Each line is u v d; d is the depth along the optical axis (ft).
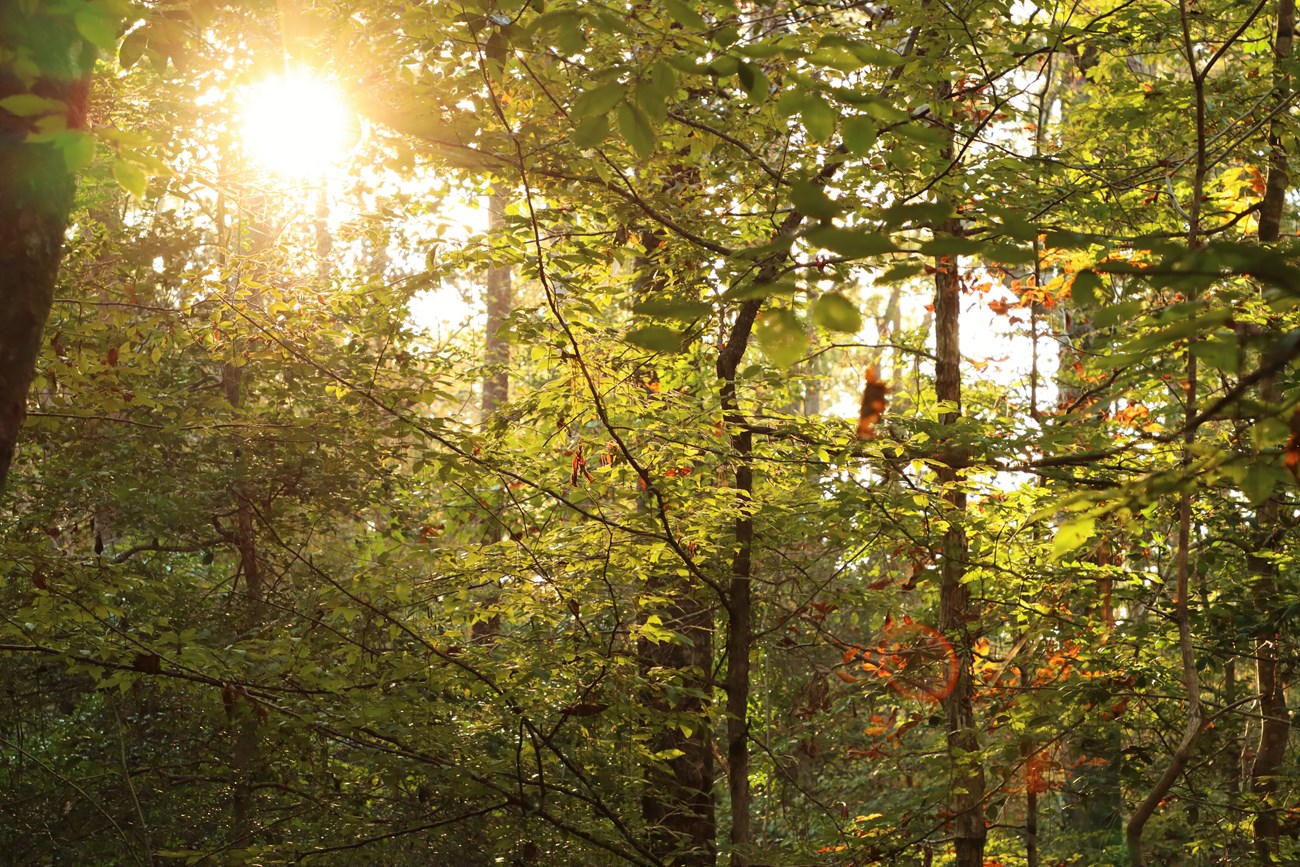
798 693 31.78
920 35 23.79
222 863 21.86
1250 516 27.09
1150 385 28.86
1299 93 21.53
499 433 24.81
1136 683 25.57
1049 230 7.57
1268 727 28.48
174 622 29.96
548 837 23.71
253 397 32.78
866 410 8.72
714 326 26.35
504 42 16.65
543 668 22.79
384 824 23.43
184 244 31.78
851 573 35.50
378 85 20.68
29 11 8.86
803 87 9.45
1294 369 21.21
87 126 9.75
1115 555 28.66
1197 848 30.04
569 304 22.25
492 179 26.96
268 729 22.08
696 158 26.32
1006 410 35.04
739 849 25.58
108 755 29.78
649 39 13.99
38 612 20.27
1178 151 28.02
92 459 30.04
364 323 25.03
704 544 24.86
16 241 9.37
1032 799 30.86
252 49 19.88
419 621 26.22
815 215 6.63
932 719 29.17
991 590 28.81
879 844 26.66
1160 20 27.25
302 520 33.55
